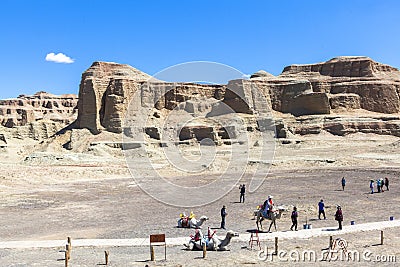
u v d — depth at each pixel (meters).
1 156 102.31
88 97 116.31
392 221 24.77
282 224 25.50
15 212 31.84
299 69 164.00
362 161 68.12
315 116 120.50
